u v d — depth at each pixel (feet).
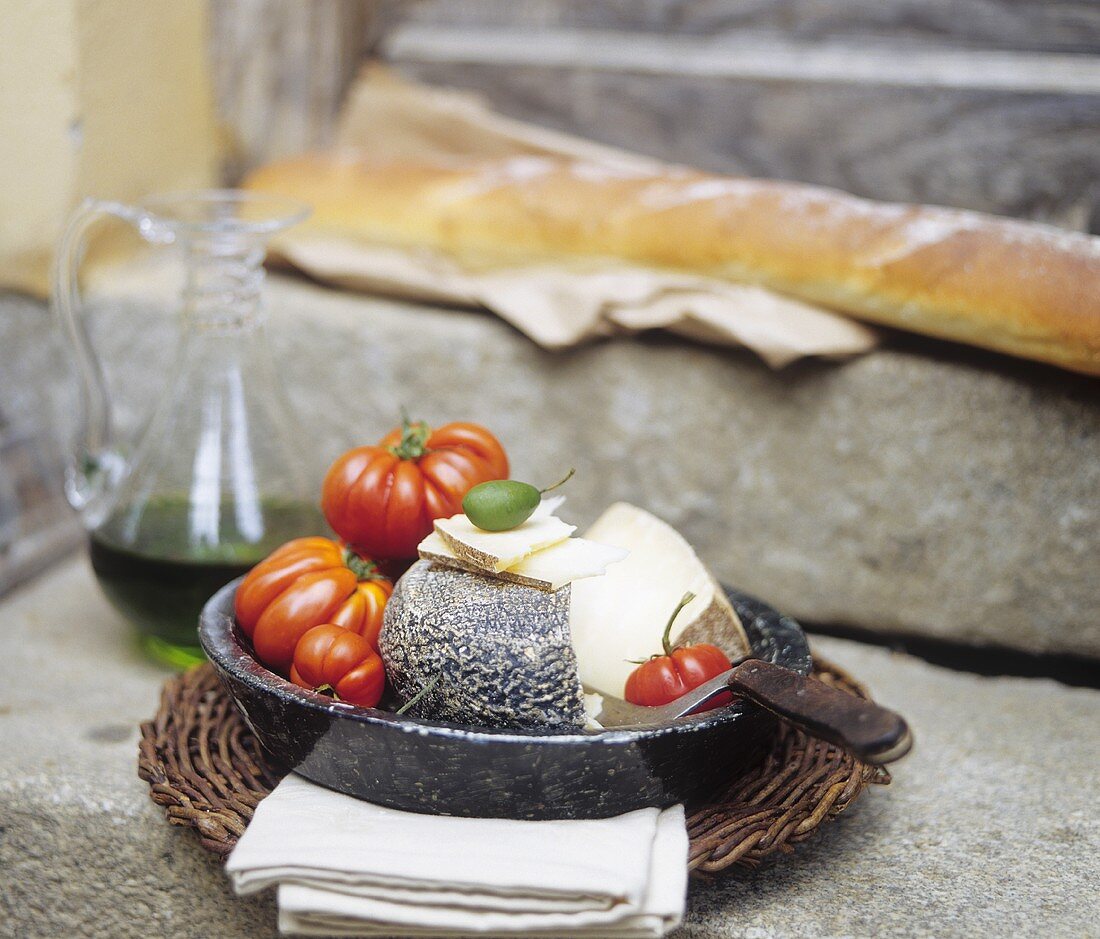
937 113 4.65
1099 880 2.89
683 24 5.00
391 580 3.25
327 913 2.42
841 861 2.96
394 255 4.56
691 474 4.24
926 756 3.54
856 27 4.75
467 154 5.20
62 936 3.12
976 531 3.96
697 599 2.98
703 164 5.04
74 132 4.44
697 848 2.59
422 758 2.52
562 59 5.18
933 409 3.90
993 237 3.77
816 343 3.86
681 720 2.58
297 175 4.77
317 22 5.19
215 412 3.60
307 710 2.59
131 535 3.54
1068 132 4.47
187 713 3.14
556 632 2.61
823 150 4.85
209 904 2.97
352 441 4.60
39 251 4.60
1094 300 3.57
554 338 4.11
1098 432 3.75
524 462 4.42
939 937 2.64
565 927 2.36
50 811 3.06
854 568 4.15
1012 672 4.17
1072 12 4.44
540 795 2.53
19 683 3.80
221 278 3.62
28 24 4.36
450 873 2.37
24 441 4.72
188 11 4.96
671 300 4.08
